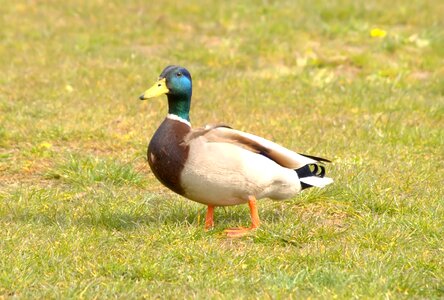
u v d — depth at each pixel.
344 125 15.50
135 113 16.19
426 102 17.11
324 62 20.25
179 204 11.15
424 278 8.80
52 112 15.96
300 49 21.16
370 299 8.10
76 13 25.06
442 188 11.95
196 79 18.80
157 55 21.06
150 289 8.42
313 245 9.77
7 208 11.00
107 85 18.22
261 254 9.41
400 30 23.17
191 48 21.17
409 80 19.16
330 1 25.59
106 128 15.02
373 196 11.40
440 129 15.15
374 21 24.11
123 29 23.50
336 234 10.06
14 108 16.23
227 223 10.52
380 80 19.11
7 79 18.44
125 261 9.06
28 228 10.10
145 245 9.64
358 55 20.42
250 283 8.55
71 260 9.13
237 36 22.48
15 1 26.41
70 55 20.77
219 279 8.66
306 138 14.63
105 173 12.48
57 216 10.66
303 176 9.96
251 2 26.12
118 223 10.44
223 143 9.50
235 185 9.57
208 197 9.73
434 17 24.25
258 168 9.52
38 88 17.80
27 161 13.36
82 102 16.81
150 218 10.70
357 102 17.14
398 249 9.62
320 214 11.04
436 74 19.48
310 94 17.80
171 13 25.23
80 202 11.35
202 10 25.39
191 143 9.55
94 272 8.84
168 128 9.76
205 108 16.69
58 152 13.82
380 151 13.84
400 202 11.21
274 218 10.76
